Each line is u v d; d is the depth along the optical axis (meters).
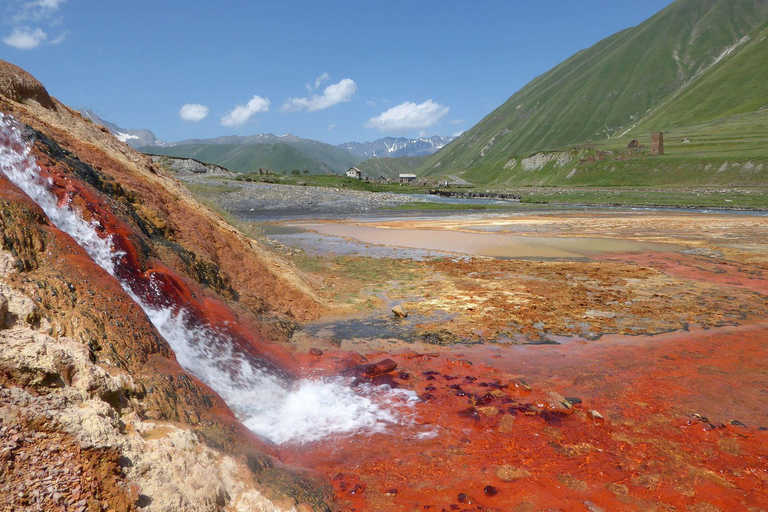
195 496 3.29
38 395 3.21
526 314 10.69
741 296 12.33
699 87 174.38
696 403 6.27
